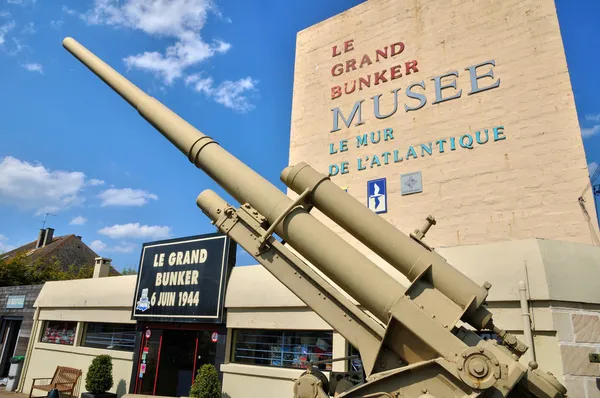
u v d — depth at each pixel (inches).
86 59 290.0
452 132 416.8
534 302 263.6
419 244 188.5
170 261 477.1
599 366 253.4
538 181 361.1
